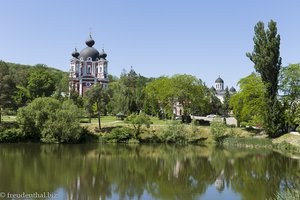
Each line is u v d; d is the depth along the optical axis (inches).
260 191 1392.7
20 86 4220.0
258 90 3041.3
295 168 1893.5
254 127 3415.4
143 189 1422.2
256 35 2962.6
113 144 2888.8
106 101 3225.9
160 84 4170.8
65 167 1829.5
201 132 3186.5
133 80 6018.7
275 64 2901.1
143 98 4613.7
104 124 3245.6
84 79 5007.4
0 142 2726.4
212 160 2162.9
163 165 1984.5
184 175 1720.0
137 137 3029.0
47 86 4320.9
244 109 3061.0
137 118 2999.5
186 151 2566.4
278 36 2903.5
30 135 2812.5
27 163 1903.3
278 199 1015.6
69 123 2797.7
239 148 2753.4
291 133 2810.0
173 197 1304.1
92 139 2962.6
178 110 4603.8
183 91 3597.4
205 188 1451.8
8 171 1675.7
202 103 3779.5
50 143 2780.5
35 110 2810.0
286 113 2923.2
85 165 1911.9
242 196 1317.7
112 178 1616.6
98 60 5226.4
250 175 1716.3
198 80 3804.1
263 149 2689.5
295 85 2987.2
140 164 2000.5
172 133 3036.4
